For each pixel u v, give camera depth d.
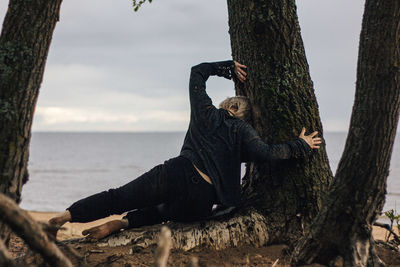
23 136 2.74
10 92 2.70
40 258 3.26
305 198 3.94
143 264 3.32
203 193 3.67
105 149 106.38
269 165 4.09
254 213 3.98
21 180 2.78
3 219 2.21
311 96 4.11
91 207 3.53
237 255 3.64
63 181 26.92
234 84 4.41
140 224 3.88
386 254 3.69
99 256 3.40
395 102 2.82
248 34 4.11
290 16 4.06
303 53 4.17
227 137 3.79
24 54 2.74
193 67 4.11
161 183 3.62
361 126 2.89
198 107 3.87
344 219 2.98
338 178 3.02
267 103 4.05
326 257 3.12
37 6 2.77
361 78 2.91
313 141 3.89
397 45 2.79
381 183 2.91
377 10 2.82
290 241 3.88
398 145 109.19
